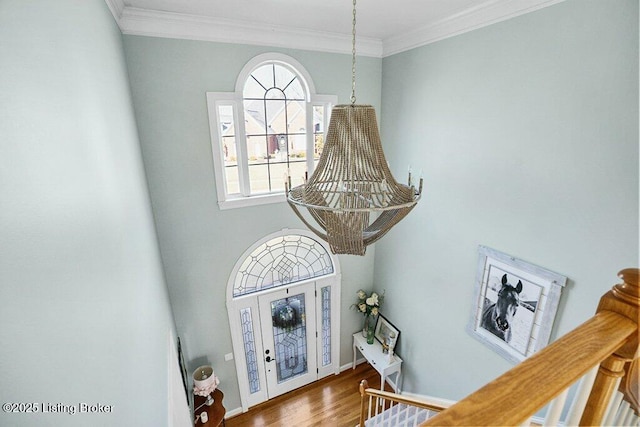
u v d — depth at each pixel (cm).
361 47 376
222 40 309
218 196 346
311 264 437
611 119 194
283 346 439
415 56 346
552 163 230
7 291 59
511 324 276
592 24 196
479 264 300
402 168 391
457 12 278
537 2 223
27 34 84
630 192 190
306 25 320
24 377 62
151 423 162
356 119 151
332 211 149
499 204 275
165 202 324
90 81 144
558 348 75
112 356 117
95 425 94
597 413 89
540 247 247
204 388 350
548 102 227
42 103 88
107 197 145
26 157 74
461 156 307
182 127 313
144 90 290
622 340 80
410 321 413
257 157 370
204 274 363
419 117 354
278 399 443
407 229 394
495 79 264
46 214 80
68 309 86
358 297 482
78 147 115
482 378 317
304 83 365
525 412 61
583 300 222
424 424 56
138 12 265
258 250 394
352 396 449
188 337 373
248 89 347
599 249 209
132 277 175
